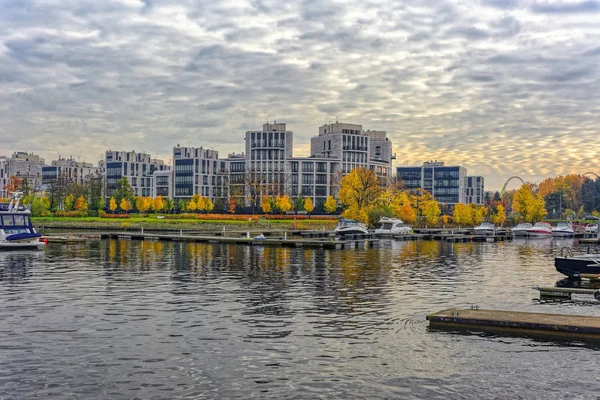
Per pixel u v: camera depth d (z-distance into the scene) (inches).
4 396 721.6
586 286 1676.9
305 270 1989.4
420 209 6171.3
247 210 7190.0
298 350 922.1
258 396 727.1
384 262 2320.4
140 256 2514.8
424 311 1237.7
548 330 1018.7
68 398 717.3
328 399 721.0
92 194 7421.3
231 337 999.6
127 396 724.0
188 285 1596.9
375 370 828.0
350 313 1209.4
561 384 779.4
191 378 789.2
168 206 7490.2
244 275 1831.9
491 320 1054.4
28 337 992.9
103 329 1052.5
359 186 5049.2
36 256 2488.9
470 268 2138.3
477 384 776.3
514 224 6850.4
